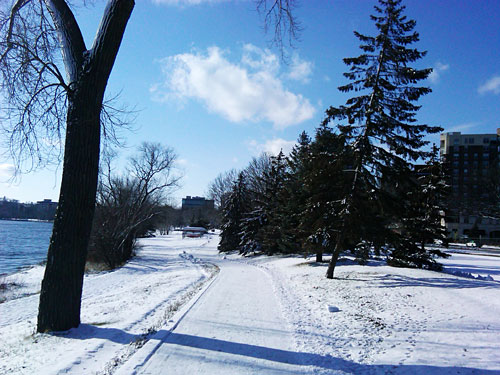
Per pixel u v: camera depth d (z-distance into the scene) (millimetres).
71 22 7840
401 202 14773
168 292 13469
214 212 110062
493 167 64000
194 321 8125
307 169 17312
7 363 5535
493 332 6543
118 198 35719
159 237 89062
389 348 6281
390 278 14125
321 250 18438
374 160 14469
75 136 7613
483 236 89562
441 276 14352
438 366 5266
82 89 7609
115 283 20859
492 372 4914
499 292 10078
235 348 6281
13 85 7551
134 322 8156
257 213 36844
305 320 8539
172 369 5230
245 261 31438
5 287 19406
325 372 5293
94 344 6328
